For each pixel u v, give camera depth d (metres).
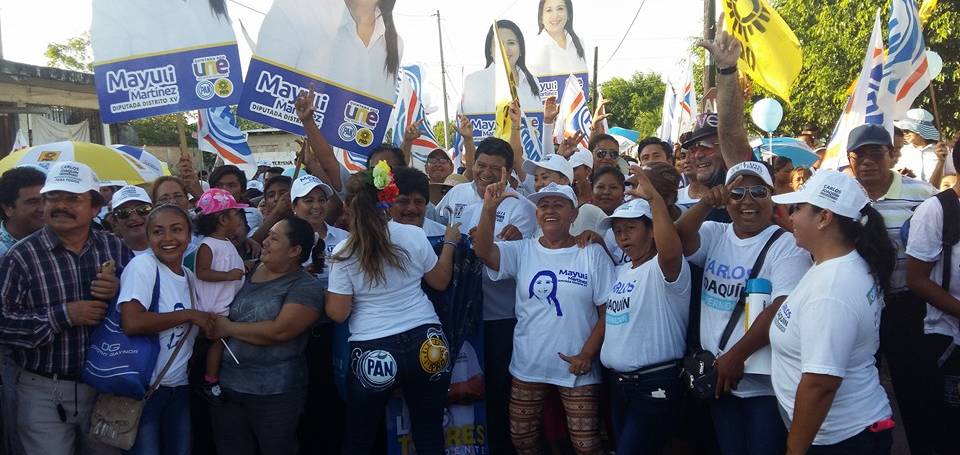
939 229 3.75
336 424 4.50
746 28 5.55
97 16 4.90
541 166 4.91
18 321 3.50
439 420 3.97
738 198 3.46
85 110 15.05
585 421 4.00
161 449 3.85
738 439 3.45
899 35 5.54
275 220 4.90
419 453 3.92
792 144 7.54
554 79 9.27
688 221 3.54
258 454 4.05
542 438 4.49
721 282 3.53
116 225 4.66
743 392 3.36
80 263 3.72
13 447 3.84
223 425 3.92
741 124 4.13
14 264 3.58
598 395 4.09
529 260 4.23
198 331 3.93
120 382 3.53
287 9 4.91
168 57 4.98
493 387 4.68
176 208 3.84
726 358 3.33
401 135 9.58
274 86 4.91
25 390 3.65
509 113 5.98
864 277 2.77
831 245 2.83
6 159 5.81
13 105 12.66
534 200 4.29
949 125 12.89
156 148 21.78
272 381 3.79
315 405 4.45
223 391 3.83
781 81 5.51
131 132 17.05
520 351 4.18
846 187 2.79
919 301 4.12
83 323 3.58
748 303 3.35
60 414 3.66
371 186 3.78
